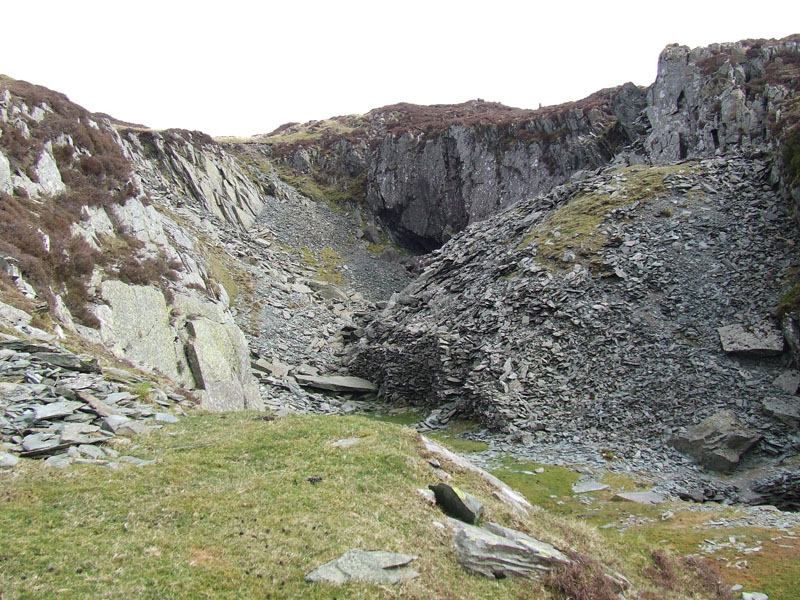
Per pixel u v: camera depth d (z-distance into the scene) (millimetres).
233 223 101125
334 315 80062
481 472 22578
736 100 67562
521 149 102062
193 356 42750
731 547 23047
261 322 69875
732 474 33906
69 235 41531
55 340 29984
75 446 19609
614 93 99188
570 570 15477
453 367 51000
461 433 43625
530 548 15914
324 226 115312
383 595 12484
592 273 52156
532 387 44094
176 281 51344
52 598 10883
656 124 78062
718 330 43531
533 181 98562
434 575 13859
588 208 62438
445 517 17219
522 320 50656
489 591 13922
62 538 13297
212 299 54875
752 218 52375
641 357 43469
